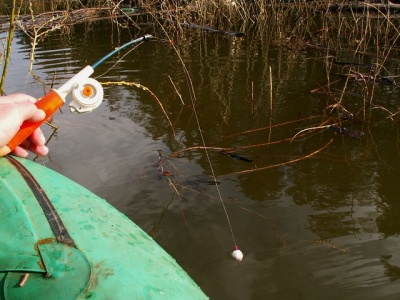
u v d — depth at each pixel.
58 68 4.71
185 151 2.96
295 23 6.79
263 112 3.61
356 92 4.03
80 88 1.25
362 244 2.09
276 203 2.40
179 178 2.63
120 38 6.23
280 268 1.96
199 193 2.48
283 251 2.05
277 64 4.92
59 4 7.80
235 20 7.25
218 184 2.58
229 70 4.71
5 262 0.91
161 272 1.03
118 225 1.18
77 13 7.62
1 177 1.17
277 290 1.83
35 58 5.14
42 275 0.90
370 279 1.88
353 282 1.87
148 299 0.92
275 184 2.58
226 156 2.90
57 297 0.86
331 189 2.53
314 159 2.87
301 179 2.64
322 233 2.16
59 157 2.86
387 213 2.31
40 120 1.22
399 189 2.53
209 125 3.37
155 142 3.08
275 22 6.66
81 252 0.97
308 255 2.02
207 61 5.04
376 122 3.40
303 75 4.54
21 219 1.02
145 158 2.86
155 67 4.82
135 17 7.76
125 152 2.94
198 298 1.04
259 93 4.04
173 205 2.38
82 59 5.11
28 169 1.26
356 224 2.23
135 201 2.40
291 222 2.25
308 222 2.25
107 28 7.00
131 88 4.17
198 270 1.94
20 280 0.88
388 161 2.84
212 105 3.76
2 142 1.10
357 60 5.02
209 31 6.58
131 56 5.26
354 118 3.47
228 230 2.19
